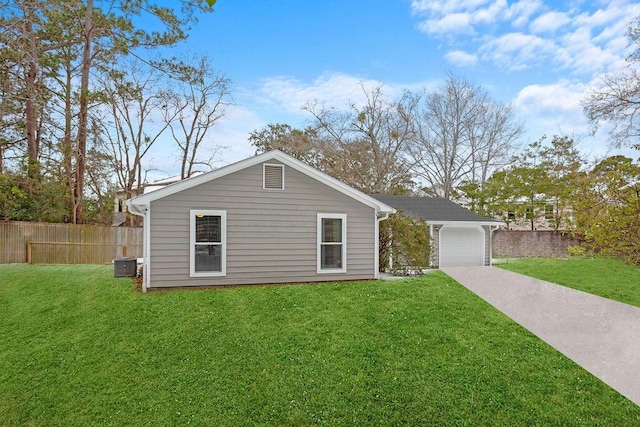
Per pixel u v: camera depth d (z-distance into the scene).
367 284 11.04
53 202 19.84
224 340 7.07
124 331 7.50
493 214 27.55
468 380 5.89
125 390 5.74
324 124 30.73
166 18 19.12
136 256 19.19
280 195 11.10
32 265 14.98
